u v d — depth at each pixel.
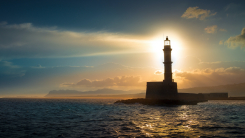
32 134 31.59
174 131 31.95
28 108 90.94
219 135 29.16
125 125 37.66
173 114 54.72
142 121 42.34
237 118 46.09
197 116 50.00
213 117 47.97
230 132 31.02
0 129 35.59
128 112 61.59
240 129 33.12
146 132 31.41
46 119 48.47
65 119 47.94
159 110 66.88
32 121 45.25
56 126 38.06
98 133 31.17
